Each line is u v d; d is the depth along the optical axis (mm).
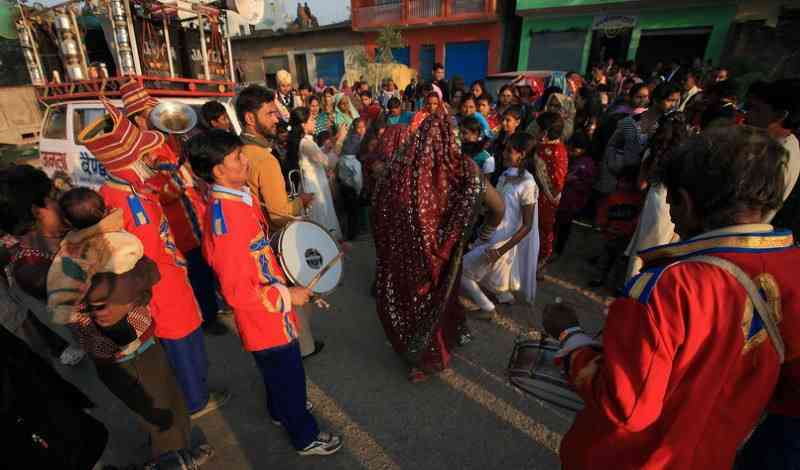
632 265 3209
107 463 1983
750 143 864
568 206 4090
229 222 1596
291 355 1913
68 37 4391
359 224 5406
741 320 851
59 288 1530
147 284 1690
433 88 6230
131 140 1867
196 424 2434
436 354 2645
